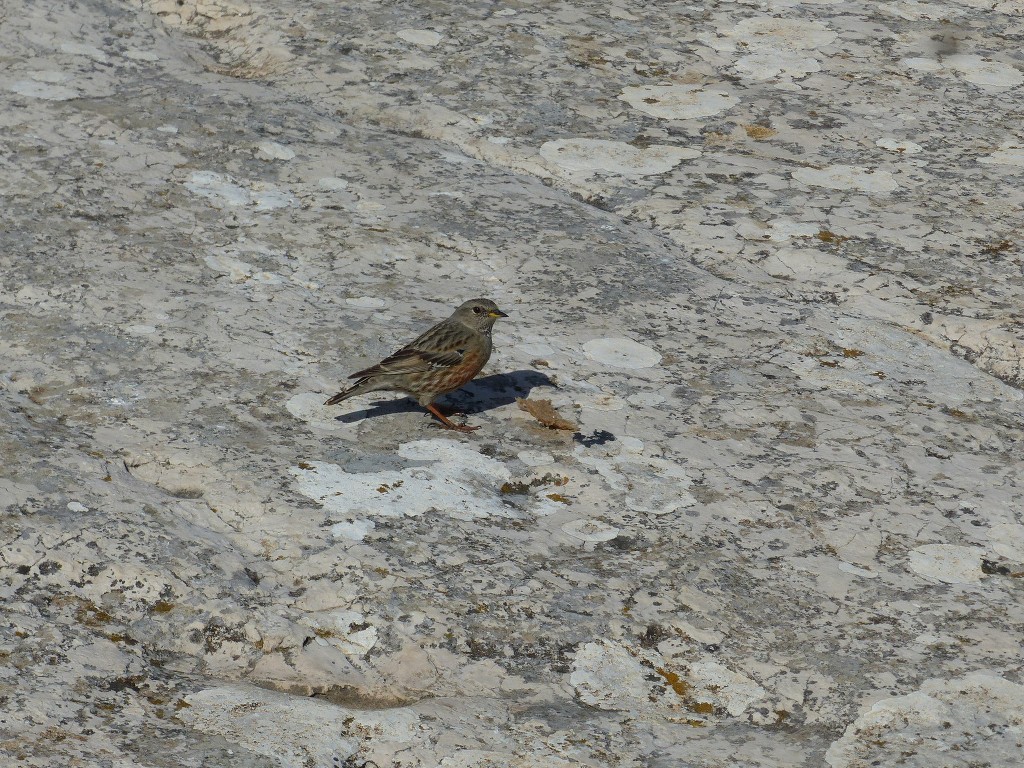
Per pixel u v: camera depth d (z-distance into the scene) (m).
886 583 2.40
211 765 2.19
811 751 2.25
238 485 2.44
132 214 2.80
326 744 2.22
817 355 2.70
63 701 2.23
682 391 2.62
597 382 2.63
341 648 2.32
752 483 2.51
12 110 2.95
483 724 2.26
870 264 2.84
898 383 2.67
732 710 2.29
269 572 2.37
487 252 2.81
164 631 2.31
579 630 2.34
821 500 2.49
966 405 2.65
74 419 2.50
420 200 2.88
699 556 2.42
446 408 2.58
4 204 2.78
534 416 2.57
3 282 2.67
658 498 2.48
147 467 2.46
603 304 2.74
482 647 2.32
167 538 2.37
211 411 2.53
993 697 2.29
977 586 2.41
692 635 2.35
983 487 2.52
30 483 2.40
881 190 2.97
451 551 2.40
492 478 2.49
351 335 2.64
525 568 2.39
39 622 2.29
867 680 2.31
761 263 2.84
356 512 2.43
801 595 2.39
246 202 2.85
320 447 2.50
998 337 2.74
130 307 2.65
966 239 2.88
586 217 2.88
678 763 2.24
